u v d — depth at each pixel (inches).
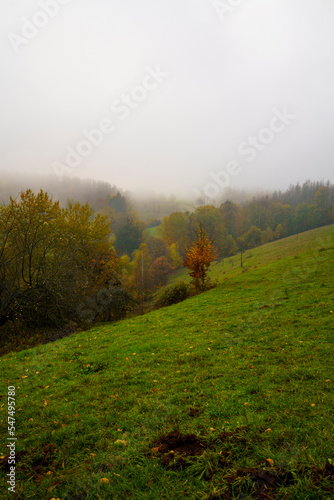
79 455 189.9
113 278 1562.5
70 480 162.9
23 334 884.6
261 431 182.4
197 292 1257.4
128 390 298.5
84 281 1160.8
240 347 401.1
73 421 241.4
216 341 447.5
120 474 159.5
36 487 161.0
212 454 160.1
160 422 217.2
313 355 323.0
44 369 426.9
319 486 123.6
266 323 501.7
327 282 757.9
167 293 1326.3
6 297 804.6
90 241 1510.8
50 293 844.6
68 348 553.6
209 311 733.9
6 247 877.8
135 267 2667.3
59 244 1123.9
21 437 223.5
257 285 1002.7
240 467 147.8
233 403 233.3
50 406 277.7
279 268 1221.1
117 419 235.5
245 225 3964.1
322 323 440.1
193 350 418.3
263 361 331.6
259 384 265.0
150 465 160.7
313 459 141.6
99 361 424.5
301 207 3966.5
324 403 211.6
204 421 208.8
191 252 1343.5
